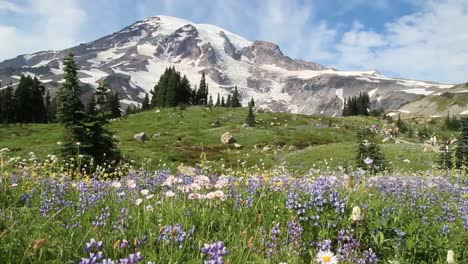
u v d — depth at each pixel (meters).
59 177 10.59
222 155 61.62
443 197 10.46
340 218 6.44
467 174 18.36
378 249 6.00
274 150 80.69
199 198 6.91
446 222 7.20
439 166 28.95
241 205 6.94
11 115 144.25
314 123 143.88
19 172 10.38
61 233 5.38
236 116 147.75
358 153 35.41
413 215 7.21
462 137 31.23
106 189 8.20
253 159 55.53
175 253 4.77
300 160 53.88
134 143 81.31
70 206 7.12
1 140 91.69
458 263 5.59
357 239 6.01
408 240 6.01
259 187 8.30
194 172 9.66
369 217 6.68
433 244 6.07
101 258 4.04
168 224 5.71
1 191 7.46
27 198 7.41
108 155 33.56
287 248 5.54
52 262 4.52
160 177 9.40
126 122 137.25
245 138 97.31
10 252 4.50
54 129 118.56
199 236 5.49
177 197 7.30
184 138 93.69
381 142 98.06
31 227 5.48
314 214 6.57
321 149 57.94
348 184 7.13
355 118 172.38
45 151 47.28
